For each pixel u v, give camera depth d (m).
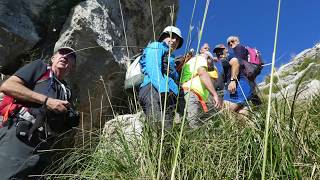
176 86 4.52
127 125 3.75
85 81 7.29
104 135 3.67
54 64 4.20
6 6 7.19
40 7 7.57
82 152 3.67
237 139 3.10
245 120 3.33
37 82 4.05
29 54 7.31
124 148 3.34
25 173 3.74
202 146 3.24
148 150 3.24
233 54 6.15
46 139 3.85
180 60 5.09
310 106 3.52
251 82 5.74
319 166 2.88
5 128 3.84
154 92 4.30
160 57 4.57
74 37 7.34
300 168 2.88
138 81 4.57
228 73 6.18
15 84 3.89
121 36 8.13
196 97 4.75
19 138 3.77
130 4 8.60
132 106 3.99
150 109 3.97
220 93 5.37
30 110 3.85
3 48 7.04
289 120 3.26
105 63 7.46
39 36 7.47
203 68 5.01
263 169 2.05
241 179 2.97
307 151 2.99
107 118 7.32
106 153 3.41
